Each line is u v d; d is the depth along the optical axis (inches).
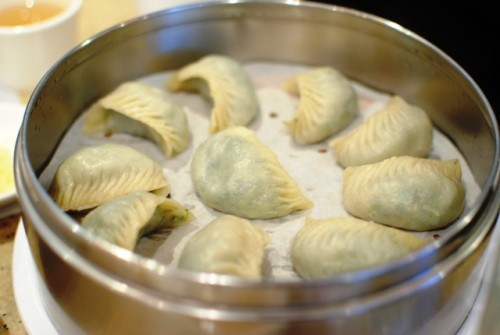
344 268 13.3
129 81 18.6
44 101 15.7
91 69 17.4
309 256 13.6
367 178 15.4
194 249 13.3
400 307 11.8
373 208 15.1
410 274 11.7
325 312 11.4
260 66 19.7
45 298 13.7
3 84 18.7
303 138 17.1
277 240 14.9
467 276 12.7
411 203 14.9
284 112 18.2
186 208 15.3
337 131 17.4
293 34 19.0
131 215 14.1
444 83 17.0
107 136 17.3
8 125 17.5
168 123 16.8
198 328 11.6
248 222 14.3
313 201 15.8
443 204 14.9
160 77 19.0
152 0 19.7
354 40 18.5
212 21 18.6
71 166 15.4
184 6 18.0
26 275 14.5
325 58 19.3
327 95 17.3
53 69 15.8
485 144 15.4
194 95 18.6
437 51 16.7
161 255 14.4
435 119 17.8
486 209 12.8
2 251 15.5
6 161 16.6
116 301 11.9
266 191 15.1
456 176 15.6
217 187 15.3
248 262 13.1
